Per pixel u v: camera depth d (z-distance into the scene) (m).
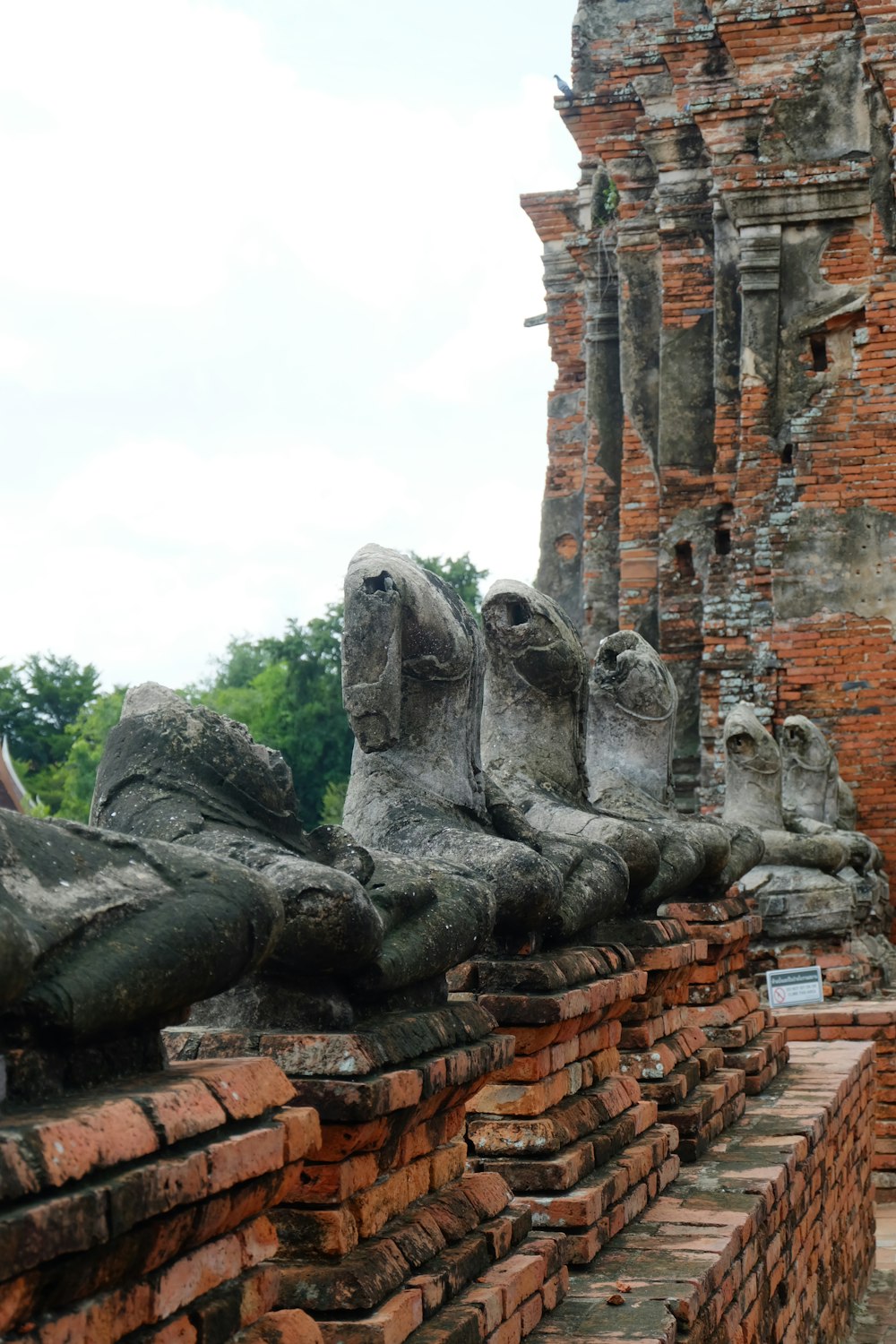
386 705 6.02
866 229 18.02
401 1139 4.51
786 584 17.89
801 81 18.20
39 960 2.93
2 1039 2.88
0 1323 2.52
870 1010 12.74
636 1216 6.24
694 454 19.12
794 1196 7.64
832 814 16.55
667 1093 7.45
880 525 17.75
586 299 20.70
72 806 35.06
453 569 39.62
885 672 17.56
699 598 18.89
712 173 18.50
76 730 39.72
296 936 4.11
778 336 18.14
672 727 10.03
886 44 17.38
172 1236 2.97
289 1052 4.15
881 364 17.81
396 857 5.00
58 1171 2.63
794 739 16.58
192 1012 4.39
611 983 6.41
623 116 20.42
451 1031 4.75
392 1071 4.29
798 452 17.98
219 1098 3.21
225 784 4.54
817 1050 11.61
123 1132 2.85
